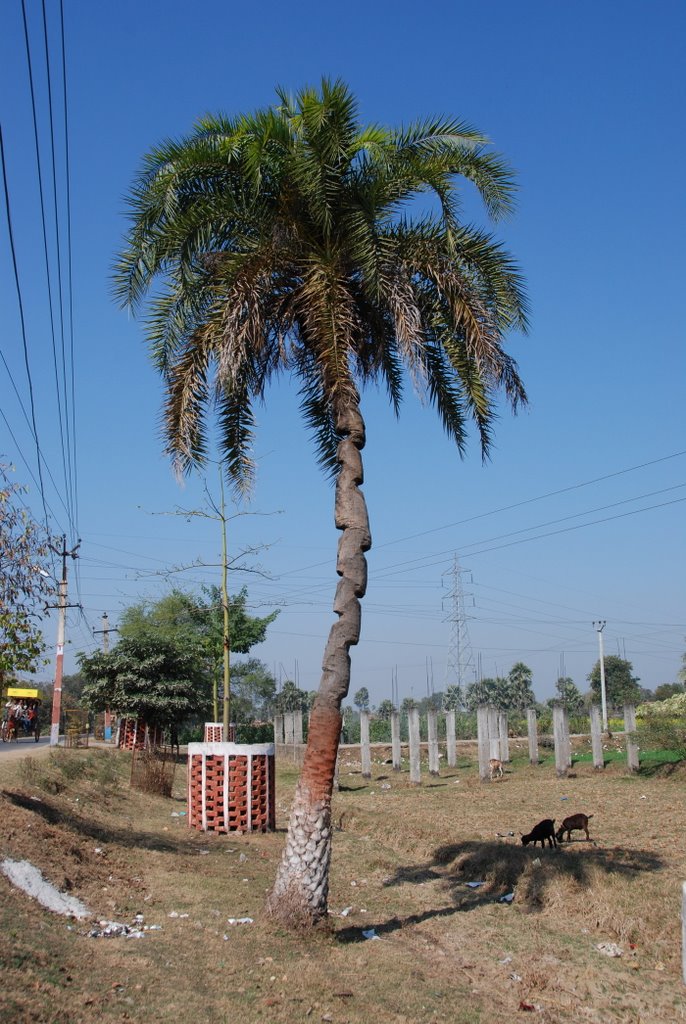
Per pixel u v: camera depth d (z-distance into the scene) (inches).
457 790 964.0
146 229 452.1
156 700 1380.4
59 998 265.1
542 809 769.6
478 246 469.1
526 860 498.9
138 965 312.7
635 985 328.8
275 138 431.8
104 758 1103.6
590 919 405.1
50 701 2397.9
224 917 399.2
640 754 1215.6
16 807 518.6
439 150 462.6
